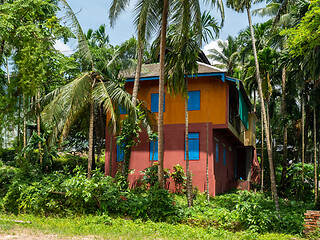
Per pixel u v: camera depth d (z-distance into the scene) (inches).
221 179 962.7
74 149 1251.8
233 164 1190.3
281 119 1167.6
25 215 589.6
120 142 837.8
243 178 1254.9
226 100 868.0
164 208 598.9
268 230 569.0
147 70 898.7
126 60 860.6
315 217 523.2
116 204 606.2
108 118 926.4
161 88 641.6
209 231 541.3
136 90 803.4
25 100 751.7
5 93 745.0
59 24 721.0
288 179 1167.0
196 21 603.2
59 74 906.1
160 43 667.4
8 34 687.7
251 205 587.8
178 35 606.9
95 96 671.8
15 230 458.6
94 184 589.3
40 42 734.5
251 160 1221.7
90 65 839.7
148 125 866.1
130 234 475.2
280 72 1210.6
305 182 1083.9
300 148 1326.3
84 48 720.3
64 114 660.1
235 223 563.2
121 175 816.9
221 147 978.7
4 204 618.8
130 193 652.1
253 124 1250.6
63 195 611.2
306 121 1149.1
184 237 482.9
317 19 612.4
